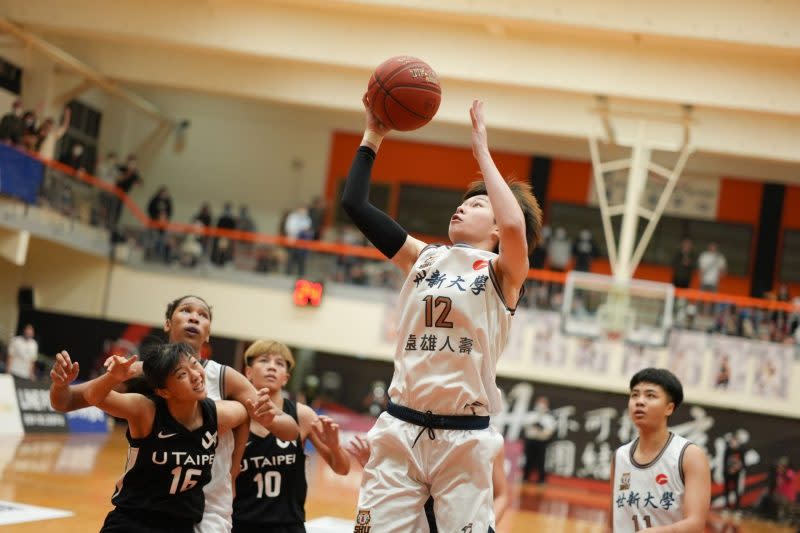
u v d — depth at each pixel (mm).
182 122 26562
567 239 24531
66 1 18031
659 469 4512
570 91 17016
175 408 4035
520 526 11242
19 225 18344
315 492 12336
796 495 18812
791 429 19062
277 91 20906
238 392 4488
